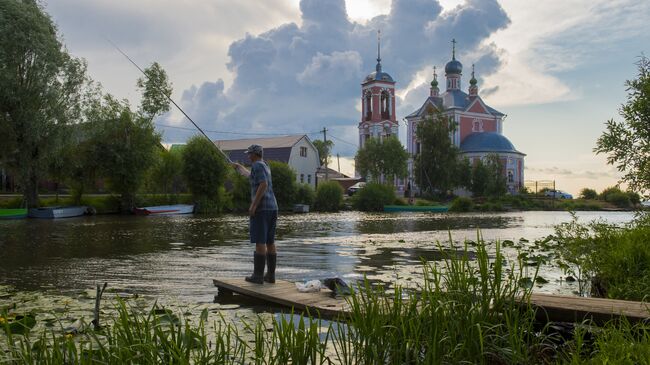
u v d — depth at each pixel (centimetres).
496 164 5800
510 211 4219
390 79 6469
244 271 823
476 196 5612
